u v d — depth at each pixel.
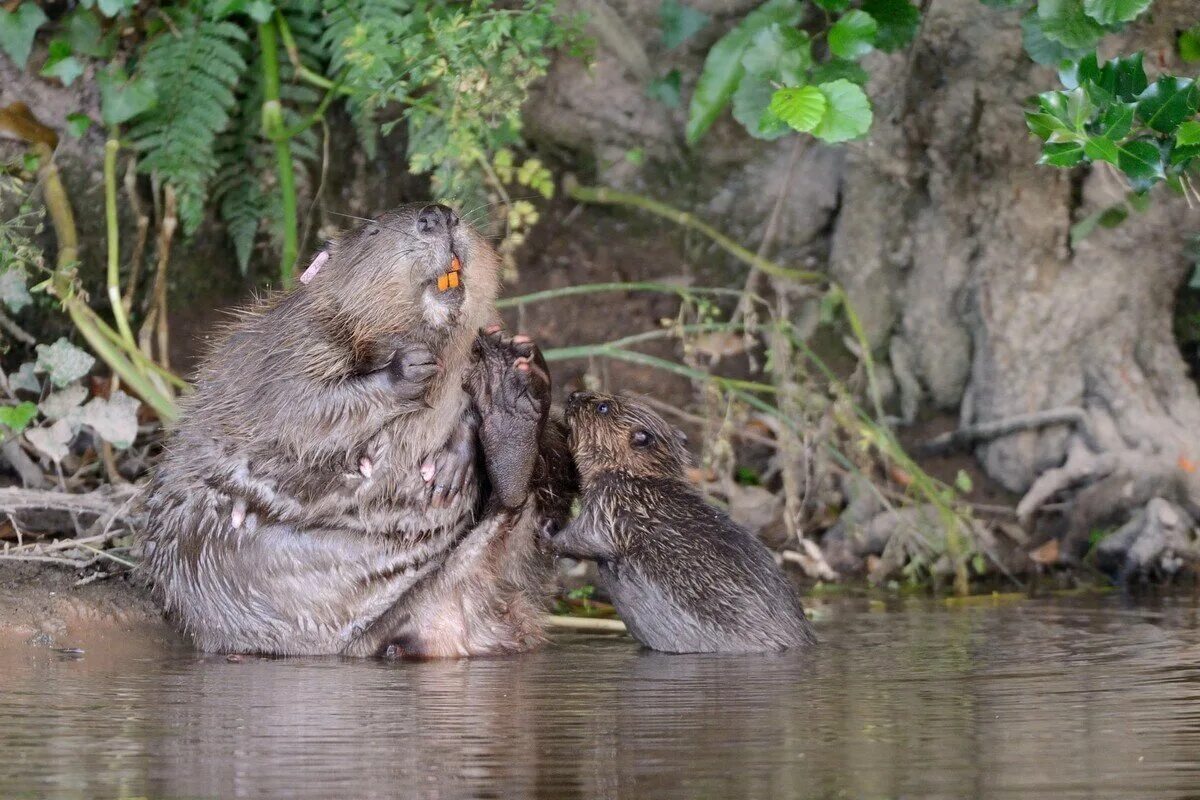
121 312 11.83
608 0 13.55
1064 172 12.97
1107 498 12.79
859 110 10.48
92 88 12.66
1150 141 9.75
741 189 14.07
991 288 13.27
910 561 12.51
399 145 13.53
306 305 8.71
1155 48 12.18
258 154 13.08
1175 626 9.61
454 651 8.76
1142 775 5.23
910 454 13.54
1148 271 13.08
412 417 8.57
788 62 10.96
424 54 11.89
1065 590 11.94
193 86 12.49
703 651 8.85
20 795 4.98
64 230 12.26
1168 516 12.39
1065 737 5.89
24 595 9.52
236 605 8.80
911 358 13.72
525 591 9.21
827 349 13.82
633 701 6.79
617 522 9.25
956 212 13.33
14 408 10.82
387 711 6.54
